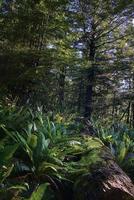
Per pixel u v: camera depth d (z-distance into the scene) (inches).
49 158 233.8
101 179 220.5
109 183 218.7
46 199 209.2
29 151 228.8
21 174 218.8
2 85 606.5
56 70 695.7
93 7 970.7
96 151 261.6
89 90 1193.4
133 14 1051.9
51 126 310.3
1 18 636.1
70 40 799.7
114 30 1168.2
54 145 259.9
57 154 245.8
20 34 635.5
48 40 708.7
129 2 935.0
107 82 1387.8
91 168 232.7
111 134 398.3
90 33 1077.8
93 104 1238.3
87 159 244.7
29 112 359.6
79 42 1098.1
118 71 1233.4
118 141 352.2
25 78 611.5
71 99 1491.1
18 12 629.0
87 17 988.6
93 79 1192.8
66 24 685.9
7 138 245.3
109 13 986.7
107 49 1239.5
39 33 649.0
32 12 632.4
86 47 1125.7
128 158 305.6
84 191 217.8
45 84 692.1
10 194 187.5
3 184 191.8
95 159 242.5
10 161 209.3
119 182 224.7
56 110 678.5
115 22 1085.1
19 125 278.4
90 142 285.3
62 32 712.4
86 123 432.5
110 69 1170.6
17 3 652.1
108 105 1327.5
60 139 269.4
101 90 1386.6
